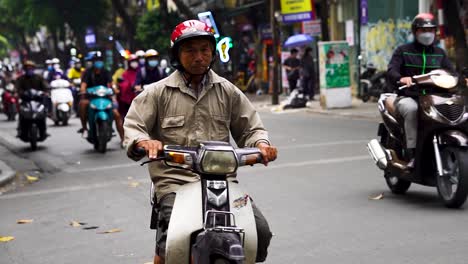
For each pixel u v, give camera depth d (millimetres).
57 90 24016
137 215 9031
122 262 6887
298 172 11750
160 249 4633
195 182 4500
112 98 16672
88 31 50938
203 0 45062
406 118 8766
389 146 9508
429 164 8797
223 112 4902
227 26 42438
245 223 4371
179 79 4855
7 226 8789
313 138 16500
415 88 8742
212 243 4117
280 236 7562
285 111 26281
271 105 29672
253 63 39375
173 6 51906
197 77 4828
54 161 15023
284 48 36531
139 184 11398
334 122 20531
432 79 8523
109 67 52375
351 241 7223
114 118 16594
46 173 13492
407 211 8492
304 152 14109
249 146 4859
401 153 9352
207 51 4730
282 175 11516
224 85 4914
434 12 22391
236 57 42031
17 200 10609
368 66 28516
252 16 40438
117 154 15586
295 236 7531
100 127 15773
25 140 17172
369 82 26625
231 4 42406
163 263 4812
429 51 9180
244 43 41844
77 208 9703
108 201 10086
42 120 17094
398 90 9047
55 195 10852
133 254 7164
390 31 27828
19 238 8117
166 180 4820
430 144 8656
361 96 29047
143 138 4609
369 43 29188
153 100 4848
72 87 27734
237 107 4965
